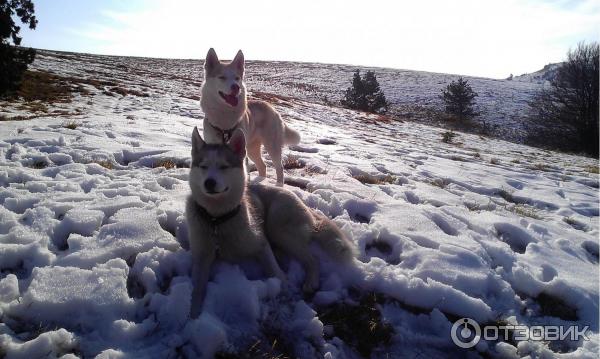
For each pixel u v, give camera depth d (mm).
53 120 9633
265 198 4152
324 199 5555
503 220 5457
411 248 4180
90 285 2889
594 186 10086
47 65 33531
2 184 4812
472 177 8945
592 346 3244
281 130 6637
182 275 3354
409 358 3088
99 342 2543
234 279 3270
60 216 4090
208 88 5793
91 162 6219
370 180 7121
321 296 3420
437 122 41719
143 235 3678
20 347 2352
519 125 40875
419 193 6566
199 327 2668
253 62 84625
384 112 44031
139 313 2846
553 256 4582
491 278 3838
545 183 9328
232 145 3553
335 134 14641
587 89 30297
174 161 6773
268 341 2908
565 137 32000
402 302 3535
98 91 20594
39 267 3068
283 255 3980
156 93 23047
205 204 3434
